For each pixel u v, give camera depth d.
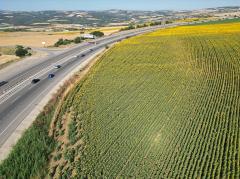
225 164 31.06
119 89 55.34
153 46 90.31
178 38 99.75
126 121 42.91
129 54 82.50
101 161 34.88
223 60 65.81
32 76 76.06
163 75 60.50
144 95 51.22
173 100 47.59
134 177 31.52
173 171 31.38
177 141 36.19
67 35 175.12
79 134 41.50
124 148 36.62
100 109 47.91
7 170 35.09
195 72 59.94
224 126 37.91
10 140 42.28
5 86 68.62
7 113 51.56
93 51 106.25
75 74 71.56
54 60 95.75
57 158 37.31
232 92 47.62
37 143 40.00
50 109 50.91
